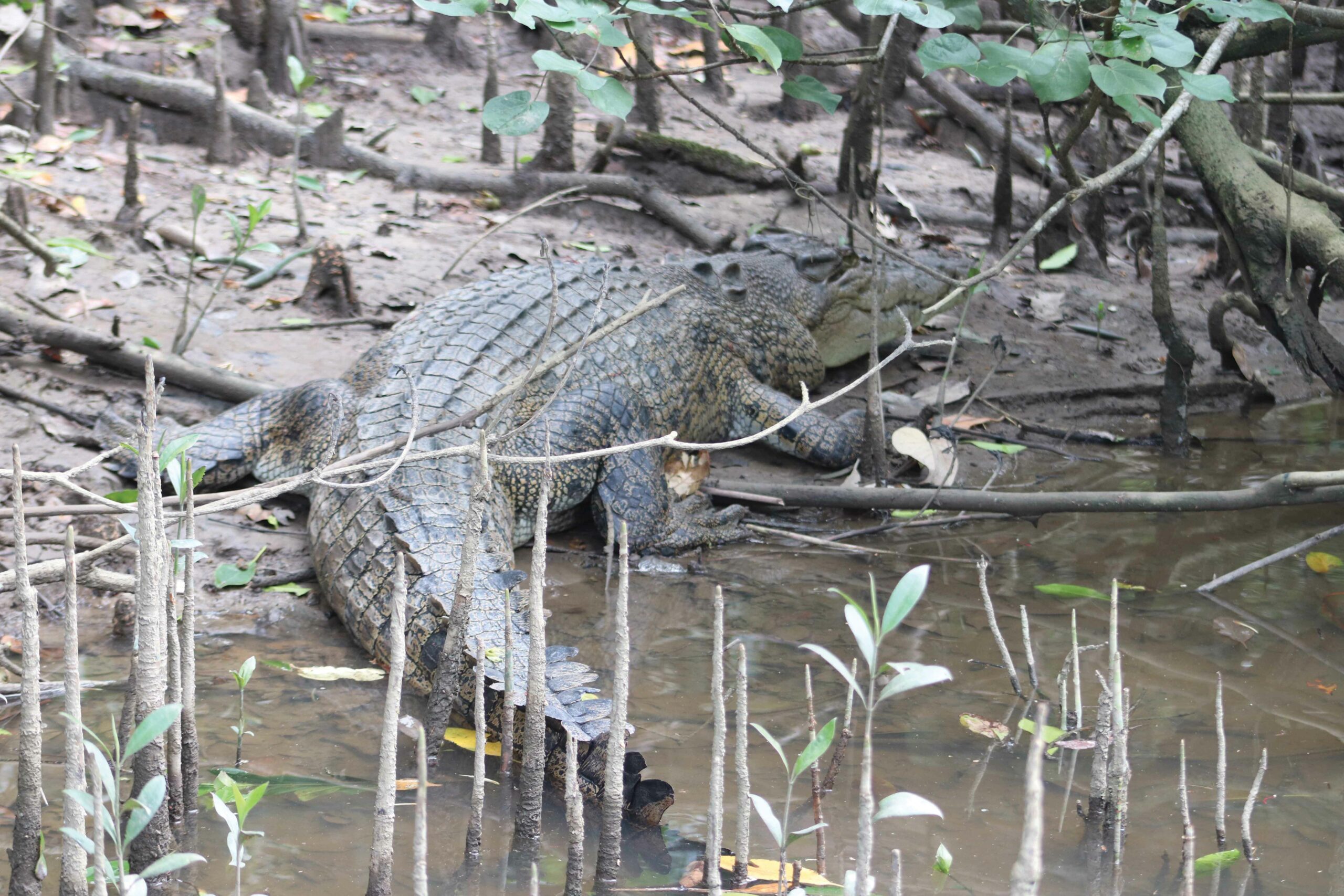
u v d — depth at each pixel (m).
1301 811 6.27
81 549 7.48
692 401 11.50
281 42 19.61
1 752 6.39
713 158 18.19
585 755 6.14
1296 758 6.84
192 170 16.27
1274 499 9.36
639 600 8.97
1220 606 8.92
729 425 12.22
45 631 8.02
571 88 17.05
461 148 18.72
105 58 18.42
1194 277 17.16
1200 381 13.80
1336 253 9.84
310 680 7.61
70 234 13.27
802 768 5.02
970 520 10.63
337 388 10.02
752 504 10.77
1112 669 5.93
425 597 7.54
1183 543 10.18
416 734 6.07
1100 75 6.84
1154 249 11.40
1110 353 14.36
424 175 16.88
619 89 6.28
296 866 5.55
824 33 24.69
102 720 6.82
